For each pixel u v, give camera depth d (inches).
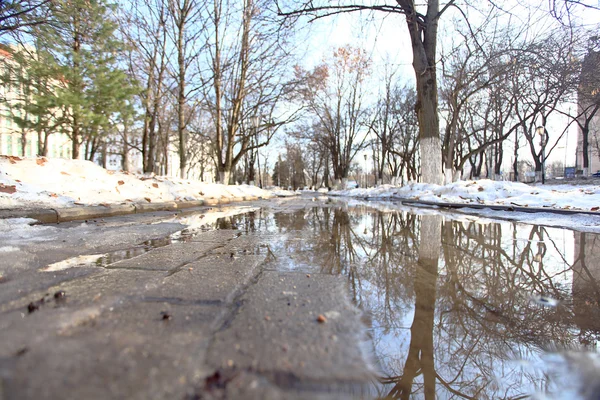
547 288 80.1
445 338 55.7
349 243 136.9
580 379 43.1
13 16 239.6
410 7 348.5
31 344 43.9
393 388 43.6
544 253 118.0
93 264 93.8
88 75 402.6
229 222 217.2
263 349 44.5
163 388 34.9
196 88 559.8
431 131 422.6
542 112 919.0
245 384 36.5
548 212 224.7
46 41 305.0
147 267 90.8
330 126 1268.5
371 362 46.5
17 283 72.8
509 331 58.3
